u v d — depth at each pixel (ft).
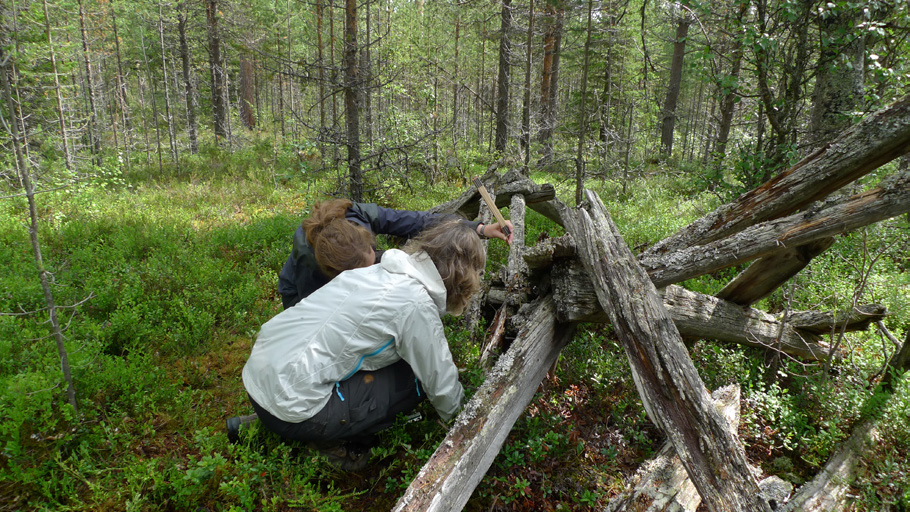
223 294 14.38
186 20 54.54
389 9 60.44
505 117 43.73
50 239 20.24
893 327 12.52
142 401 9.42
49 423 8.01
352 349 7.41
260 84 98.84
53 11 33.99
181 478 7.47
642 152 49.90
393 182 30.19
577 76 71.51
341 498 7.52
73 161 35.55
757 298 11.13
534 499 7.91
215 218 26.00
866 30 15.89
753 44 17.71
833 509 7.36
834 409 9.23
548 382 10.64
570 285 9.50
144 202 29.63
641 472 7.64
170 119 44.47
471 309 11.81
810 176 9.61
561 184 37.29
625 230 21.24
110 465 8.38
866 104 17.83
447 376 7.75
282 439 8.47
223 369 11.62
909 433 8.35
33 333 10.85
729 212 10.80
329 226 9.11
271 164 41.14
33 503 7.42
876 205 7.96
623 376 10.52
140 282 14.48
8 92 8.37
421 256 8.07
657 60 53.98
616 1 24.99
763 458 9.05
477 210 18.12
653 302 8.02
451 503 6.23
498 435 7.29
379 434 8.66
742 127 25.82
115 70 66.39
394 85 36.68
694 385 7.00
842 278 13.85
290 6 64.95
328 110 57.26
